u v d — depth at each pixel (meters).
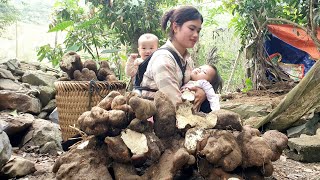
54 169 2.70
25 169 3.28
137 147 2.53
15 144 4.46
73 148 2.76
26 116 4.96
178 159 2.41
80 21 8.25
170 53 2.94
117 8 8.00
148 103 2.59
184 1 9.54
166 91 2.83
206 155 2.50
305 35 7.74
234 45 12.77
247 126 2.89
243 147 2.64
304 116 5.41
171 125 2.70
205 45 12.70
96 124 2.54
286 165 4.16
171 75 2.88
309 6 7.11
